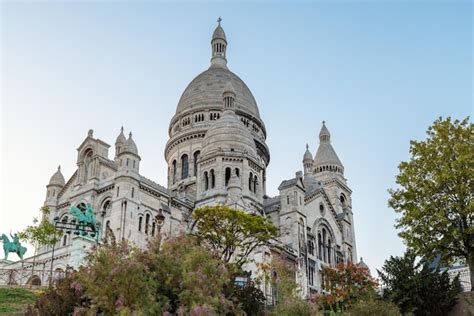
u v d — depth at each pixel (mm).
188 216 85250
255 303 36938
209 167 90500
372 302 44500
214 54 131625
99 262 29875
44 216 82875
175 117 117312
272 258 64562
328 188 110938
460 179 50844
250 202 87500
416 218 51594
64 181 88750
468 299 47406
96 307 28984
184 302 28484
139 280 28594
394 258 52406
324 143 119000
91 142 85188
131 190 74438
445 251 52281
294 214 87250
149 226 76188
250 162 91562
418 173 53438
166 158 114875
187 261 29969
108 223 74938
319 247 93062
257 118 116938
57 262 66938
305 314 39594
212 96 114938
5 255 69375
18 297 46125
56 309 31594
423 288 49250
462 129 53250
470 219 50938
